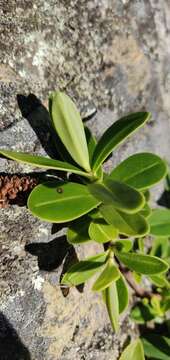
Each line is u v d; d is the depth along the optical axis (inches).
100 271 11.1
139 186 9.9
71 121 9.7
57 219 8.9
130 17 12.1
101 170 9.9
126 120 9.7
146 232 8.6
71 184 9.4
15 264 9.5
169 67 12.8
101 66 11.4
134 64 12.0
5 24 9.8
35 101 10.0
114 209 9.2
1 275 9.3
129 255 10.1
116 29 11.8
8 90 9.7
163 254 11.8
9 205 9.5
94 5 11.4
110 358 11.0
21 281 9.5
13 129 9.7
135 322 11.8
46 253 9.9
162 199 12.6
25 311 9.6
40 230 9.8
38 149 9.9
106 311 11.2
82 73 11.0
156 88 12.5
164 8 12.8
